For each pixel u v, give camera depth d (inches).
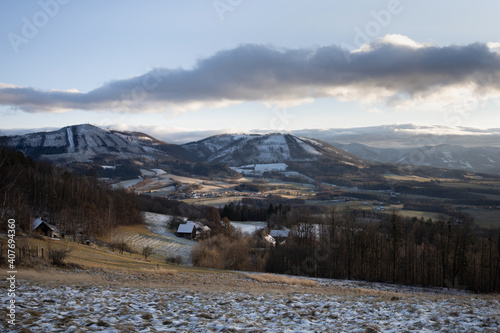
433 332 430.6
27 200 3356.3
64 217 3216.0
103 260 1873.8
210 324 454.6
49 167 5334.6
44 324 385.1
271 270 2999.5
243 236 4315.9
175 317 501.0
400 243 2770.7
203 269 2199.8
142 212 5295.3
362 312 607.8
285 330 434.9
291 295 948.6
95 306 544.1
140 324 432.8
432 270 2687.0
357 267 2928.2
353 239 2952.8
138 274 1467.8
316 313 581.6
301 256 2994.6
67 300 574.6
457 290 2293.3
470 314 569.3
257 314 562.3
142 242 3914.9
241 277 1796.3
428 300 890.1
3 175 3184.1
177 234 4522.6
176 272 1691.7
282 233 4315.9
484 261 2431.1
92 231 3410.4
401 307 680.4
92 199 4010.8
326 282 2074.3
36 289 684.1
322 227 3410.4
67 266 1395.2
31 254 1454.2
